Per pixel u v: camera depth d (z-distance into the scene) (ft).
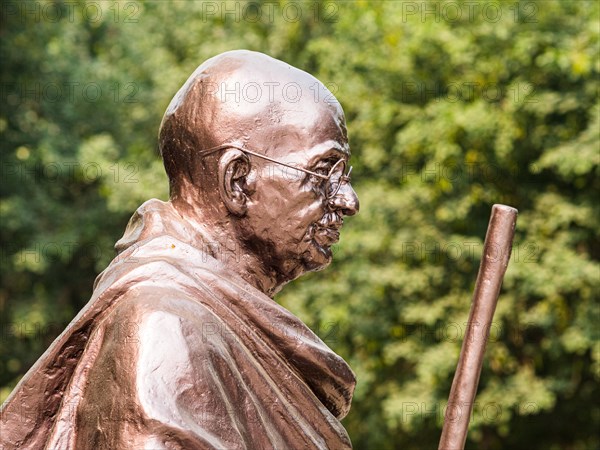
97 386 18.80
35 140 77.66
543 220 66.85
